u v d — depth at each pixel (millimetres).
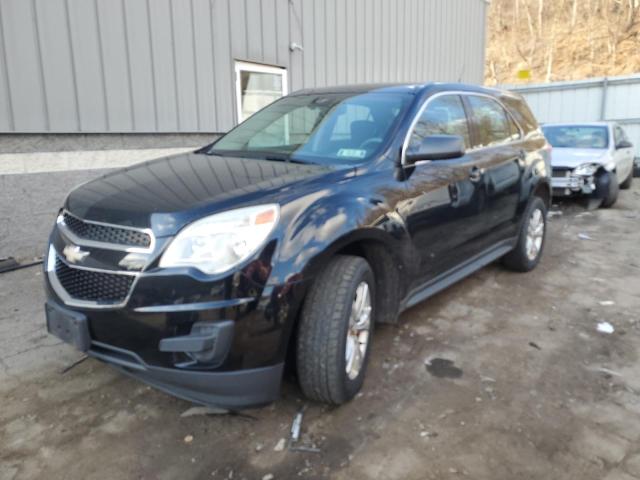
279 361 2385
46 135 5262
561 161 8734
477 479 2223
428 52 11242
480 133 4180
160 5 5949
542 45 37219
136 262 2260
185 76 6324
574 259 5691
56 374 3078
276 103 4156
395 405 2762
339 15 8445
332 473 2254
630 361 3293
